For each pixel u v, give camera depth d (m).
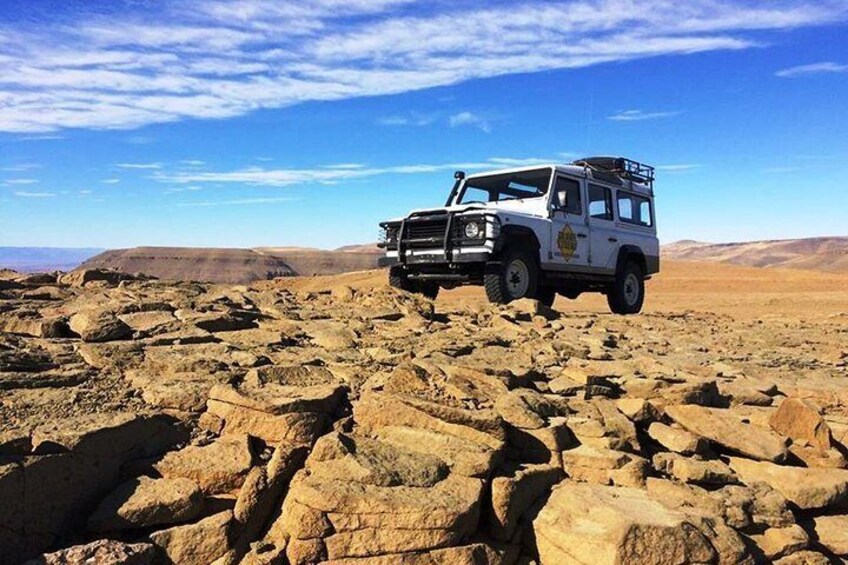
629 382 5.36
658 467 4.40
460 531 3.48
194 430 4.10
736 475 4.44
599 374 5.59
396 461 3.79
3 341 4.99
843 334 10.06
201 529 3.42
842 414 5.66
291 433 4.00
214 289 9.18
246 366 5.00
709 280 35.84
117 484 3.62
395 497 3.49
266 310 7.48
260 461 3.88
